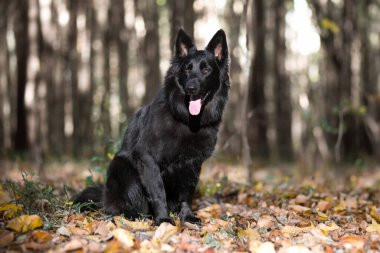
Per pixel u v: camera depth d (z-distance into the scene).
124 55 22.78
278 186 8.13
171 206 5.38
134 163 5.11
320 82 18.27
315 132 14.34
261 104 18.88
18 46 18.11
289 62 26.02
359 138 19.59
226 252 3.94
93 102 22.66
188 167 5.09
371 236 4.50
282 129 21.77
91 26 23.45
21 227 4.10
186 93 4.84
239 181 7.96
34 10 13.69
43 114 14.12
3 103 26.69
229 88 5.38
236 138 14.73
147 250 3.78
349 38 15.34
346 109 11.59
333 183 9.39
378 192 7.79
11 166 11.63
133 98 26.27
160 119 4.91
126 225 4.59
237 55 17.92
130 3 23.56
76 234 4.23
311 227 4.70
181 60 5.14
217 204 6.09
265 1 23.72
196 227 4.75
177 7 15.59
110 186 5.27
